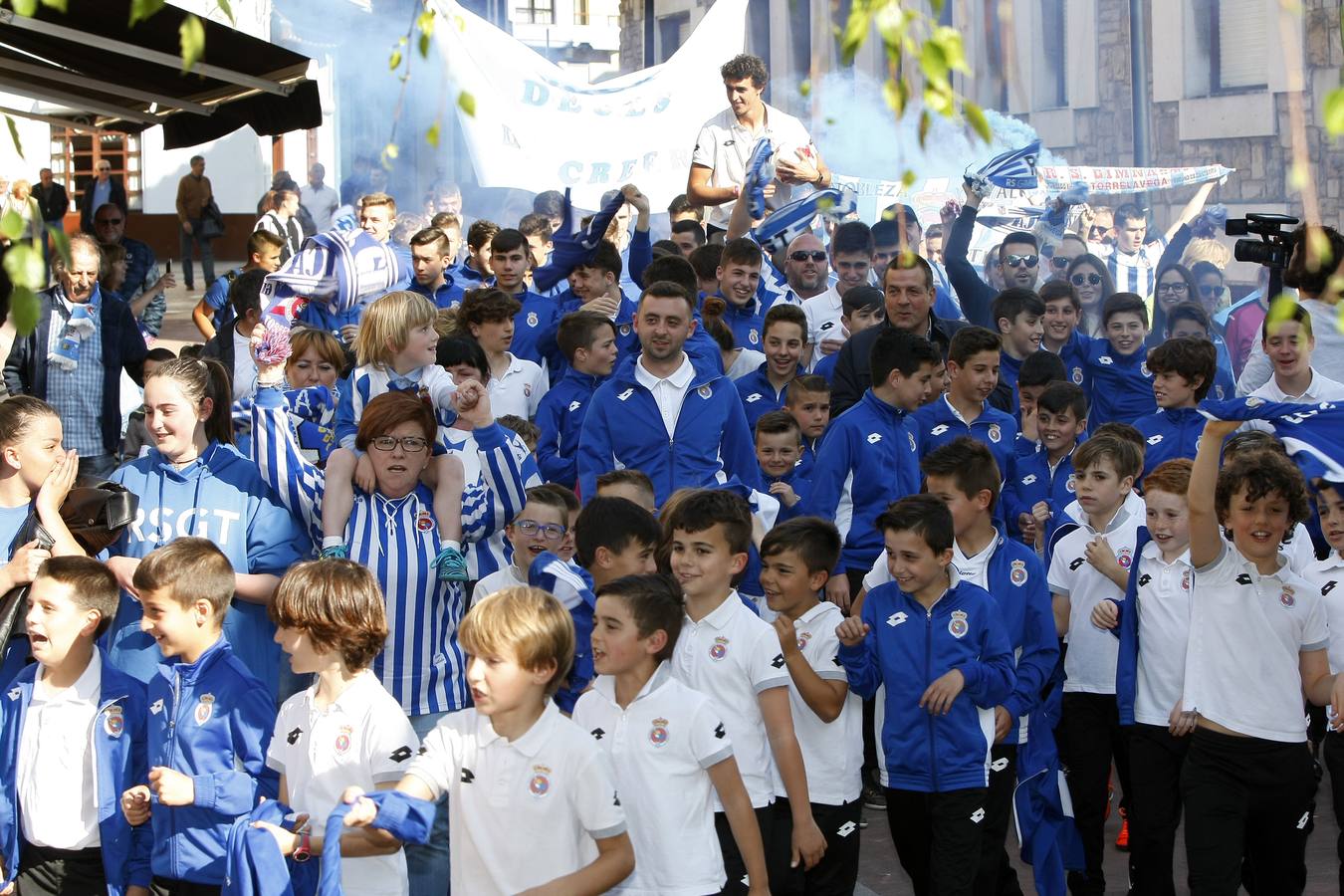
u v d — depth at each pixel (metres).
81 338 8.65
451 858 3.94
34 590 4.55
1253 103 14.08
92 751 4.60
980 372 6.83
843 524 6.53
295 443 5.26
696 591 4.65
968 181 9.17
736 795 4.19
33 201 2.95
